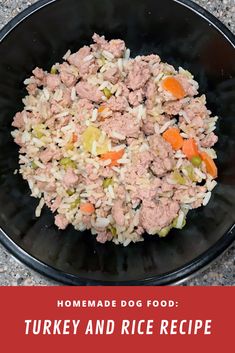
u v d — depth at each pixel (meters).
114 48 0.35
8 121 0.35
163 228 0.34
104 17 0.35
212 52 0.34
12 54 0.34
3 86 0.34
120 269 0.33
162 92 0.35
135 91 0.35
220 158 0.35
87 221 0.34
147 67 0.35
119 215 0.33
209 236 0.33
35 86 0.36
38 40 0.34
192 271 0.30
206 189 0.35
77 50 0.36
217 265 0.36
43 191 0.35
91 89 0.35
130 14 0.34
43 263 0.31
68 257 0.33
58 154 0.34
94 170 0.34
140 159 0.34
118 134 0.34
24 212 0.34
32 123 0.35
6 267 0.37
